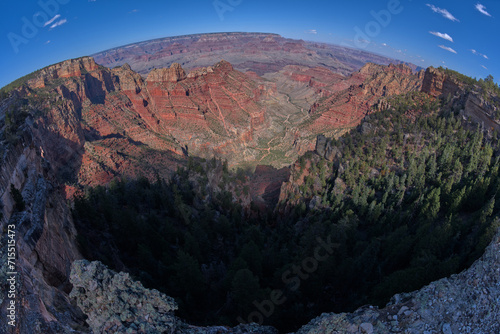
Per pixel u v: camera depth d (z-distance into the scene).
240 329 33.72
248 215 117.62
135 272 59.34
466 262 42.16
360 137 122.81
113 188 105.00
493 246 26.98
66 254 44.69
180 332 29.92
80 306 29.33
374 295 44.41
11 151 42.16
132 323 28.16
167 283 59.69
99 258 55.62
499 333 22.25
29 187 43.81
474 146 96.31
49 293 31.39
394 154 108.69
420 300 26.69
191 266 55.41
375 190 96.75
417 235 59.56
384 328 25.91
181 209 92.88
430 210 73.00
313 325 30.45
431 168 92.38
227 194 113.94
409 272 42.00
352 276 54.31
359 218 85.94
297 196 110.19
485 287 24.77
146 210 95.06
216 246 84.69
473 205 71.75
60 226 48.75
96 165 181.00
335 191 100.31
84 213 68.31
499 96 112.56
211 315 54.50
